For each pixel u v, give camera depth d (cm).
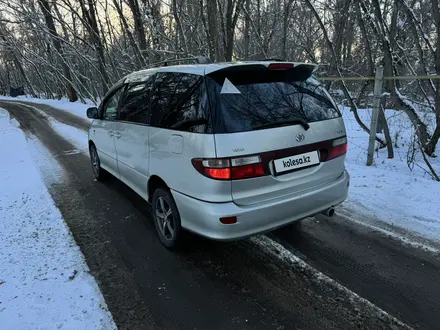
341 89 965
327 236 340
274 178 257
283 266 290
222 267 291
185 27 1279
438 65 584
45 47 2394
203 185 248
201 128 248
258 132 247
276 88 274
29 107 2092
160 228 331
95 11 1570
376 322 222
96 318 231
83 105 1992
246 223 247
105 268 293
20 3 1484
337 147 300
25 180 551
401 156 650
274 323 223
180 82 288
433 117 666
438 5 557
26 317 231
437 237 327
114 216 406
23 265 296
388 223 362
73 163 668
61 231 365
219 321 227
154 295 255
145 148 331
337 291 254
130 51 1816
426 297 245
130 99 388
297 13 1468
